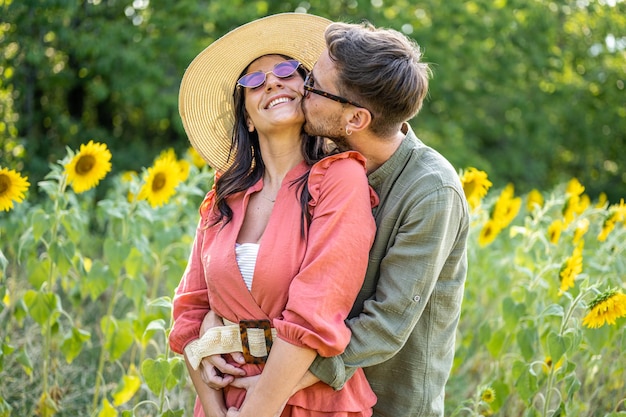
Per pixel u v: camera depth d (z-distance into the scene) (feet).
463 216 7.02
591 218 14.67
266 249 6.61
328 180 6.64
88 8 25.85
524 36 31.40
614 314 8.87
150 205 11.51
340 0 28.17
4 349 10.13
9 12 22.17
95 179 10.47
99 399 11.84
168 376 8.87
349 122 6.77
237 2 25.59
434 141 31.35
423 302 6.71
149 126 29.50
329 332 6.31
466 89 31.91
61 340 11.65
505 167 33.45
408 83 6.63
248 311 6.68
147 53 25.16
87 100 28.73
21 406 11.15
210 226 7.14
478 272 12.67
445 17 29.09
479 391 9.94
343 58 6.64
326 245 6.44
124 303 15.21
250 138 7.34
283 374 6.36
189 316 7.23
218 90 7.65
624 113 36.24
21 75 24.03
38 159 24.13
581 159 38.47
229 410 6.73
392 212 6.89
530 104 33.42
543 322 10.70
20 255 10.71
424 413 7.30
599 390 11.36
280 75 6.95
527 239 12.30
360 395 6.92
